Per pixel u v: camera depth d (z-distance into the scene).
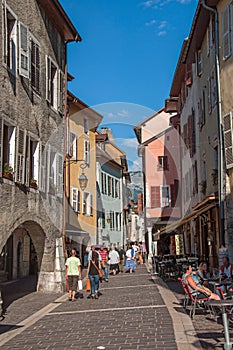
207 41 19.92
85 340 8.60
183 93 27.91
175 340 7.96
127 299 14.19
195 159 23.45
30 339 9.13
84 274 22.80
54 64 18.56
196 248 24.39
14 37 14.72
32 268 27.12
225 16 16.53
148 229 29.02
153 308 11.87
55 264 17.48
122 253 26.50
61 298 15.52
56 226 17.86
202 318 9.99
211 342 7.70
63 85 19.84
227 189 16.28
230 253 15.80
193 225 25.25
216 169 18.08
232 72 15.96
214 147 18.56
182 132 27.86
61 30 19.44
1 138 13.16
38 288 17.61
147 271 26.31
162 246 32.22
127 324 9.87
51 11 17.86
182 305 12.04
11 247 23.97
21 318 11.90
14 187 14.05
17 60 14.66
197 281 10.76
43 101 17.09
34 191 15.72
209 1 17.33
